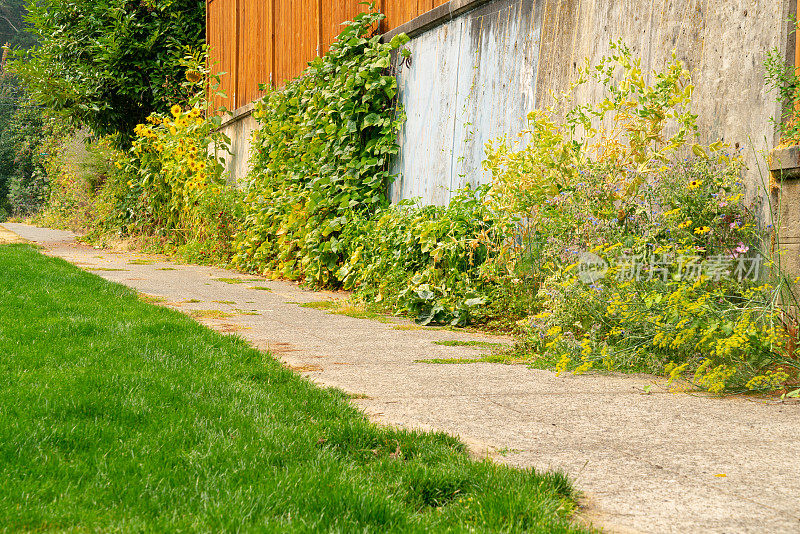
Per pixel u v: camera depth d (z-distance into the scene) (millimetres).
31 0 15094
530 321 4730
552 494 2090
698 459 2488
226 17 13695
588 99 5445
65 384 3172
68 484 2082
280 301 7293
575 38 5609
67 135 22953
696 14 4570
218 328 5473
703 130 4512
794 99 3795
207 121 12883
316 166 8898
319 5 9789
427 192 7508
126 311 5508
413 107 7824
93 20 14484
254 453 2404
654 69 4895
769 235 3996
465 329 5785
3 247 12805
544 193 5316
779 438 2746
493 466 2332
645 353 4035
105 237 15156
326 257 8328
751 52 4164
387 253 6996
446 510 2057
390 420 2998
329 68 8773
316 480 2164
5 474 2129
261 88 10875
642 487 2209
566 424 2951
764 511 2000
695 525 1906
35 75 14211
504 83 6395
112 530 1788
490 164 5859
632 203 4672
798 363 3533
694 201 4223
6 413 2699
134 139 15352
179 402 3031
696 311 3725
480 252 6262
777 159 3842
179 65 14695
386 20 8367
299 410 3043
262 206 10102
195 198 12180
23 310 5371
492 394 3488
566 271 4586
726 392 3539
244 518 1873
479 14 6754
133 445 2432
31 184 35719
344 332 5477
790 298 3746
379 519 1943
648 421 2998
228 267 10828
